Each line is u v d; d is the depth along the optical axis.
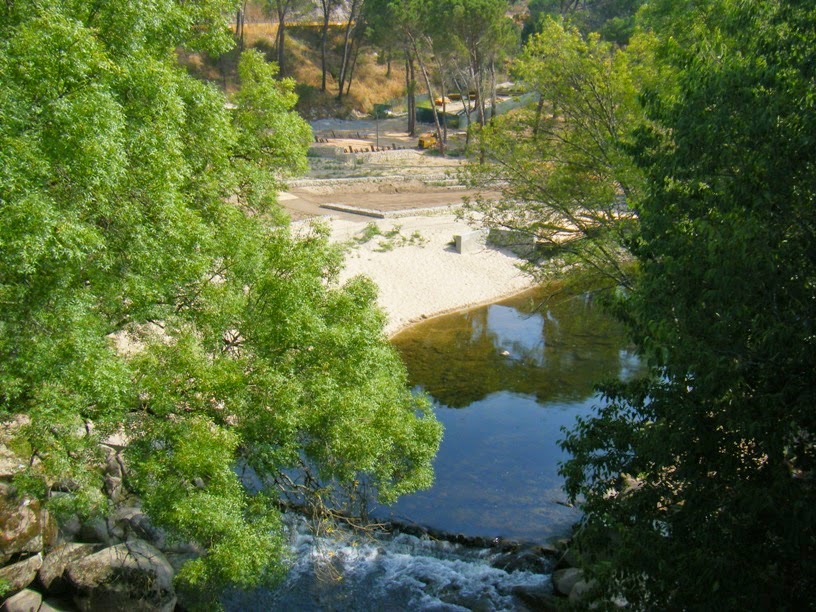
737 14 14.45
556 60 23.91
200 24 17.77
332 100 82.38
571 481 13.99
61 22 11.10
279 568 13.68
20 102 10.59
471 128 26.67
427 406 17.11
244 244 14.17
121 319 13.69
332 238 40.97
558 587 16.66
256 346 13.73
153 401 12.27
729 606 10.11
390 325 35.44
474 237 43.94
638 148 14.31
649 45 23.33
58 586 15.27
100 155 10.69
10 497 14.96
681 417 11.12
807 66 11.45
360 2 84.00
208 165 16.75
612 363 31.12
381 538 19.23
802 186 11.21
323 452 13.98
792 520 9.76
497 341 34.06
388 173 59.62
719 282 10.49
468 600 16.80
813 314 10.41
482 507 20.48
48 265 11.14
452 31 59.41
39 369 10.70
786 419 10.05
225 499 12.01
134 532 16.91
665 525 13.27
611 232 21.59
